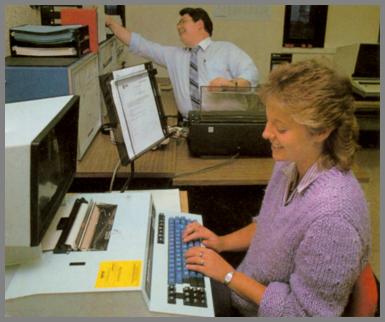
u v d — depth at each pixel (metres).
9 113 1.11
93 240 1.10
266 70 3.87
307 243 0.95
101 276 0.96
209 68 2.74
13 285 0.94
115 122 1.41
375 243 2.43
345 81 0.94
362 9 3.83
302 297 0.98
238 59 2.74
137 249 1.06
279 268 1.08
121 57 3.00
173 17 3.65
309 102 0.89
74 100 1.25
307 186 1.00
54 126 1.02
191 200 2.12
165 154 1.97
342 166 0.98
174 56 2.79
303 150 0.97
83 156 1.89
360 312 1.04
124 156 1.45
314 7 3.77
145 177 1.76
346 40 3.91
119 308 0.94
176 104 2.86
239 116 1.94
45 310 0.93
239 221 2.15
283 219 1.06
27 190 0.89
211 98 2.08
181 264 1.13
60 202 1.16
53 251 1.04
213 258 1.14
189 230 1.31
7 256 0.99
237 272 1.13
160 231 1.28
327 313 0.97
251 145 1.93
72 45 1.83
